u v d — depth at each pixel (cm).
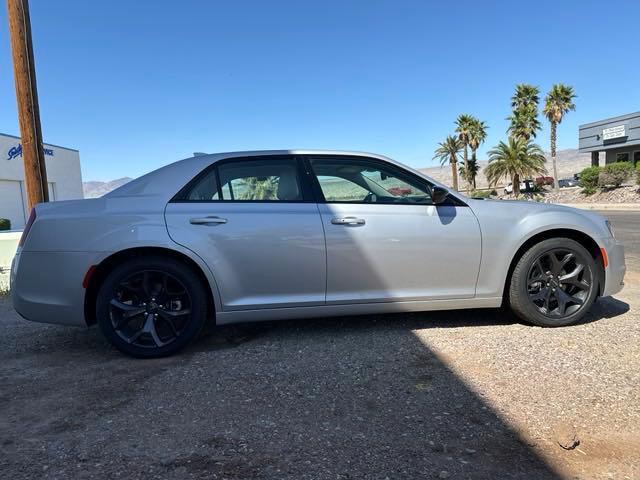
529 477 226
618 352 372
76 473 236
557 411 285
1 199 2767
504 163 4506
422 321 468
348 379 339
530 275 431
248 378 346
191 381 344
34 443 264
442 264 420
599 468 231
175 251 388
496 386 320
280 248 400
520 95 5312
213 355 395
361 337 425
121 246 381
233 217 399
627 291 585
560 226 430
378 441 259
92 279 385
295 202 413
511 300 436
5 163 2770
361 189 425
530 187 5050
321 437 264
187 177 409
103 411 301
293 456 247
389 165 432
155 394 323
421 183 432
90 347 428
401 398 307
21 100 669
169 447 258
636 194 3086
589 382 321
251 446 257
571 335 415
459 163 6247
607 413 281
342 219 407
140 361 387
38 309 384
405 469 234
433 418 281
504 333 425
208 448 256
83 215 387
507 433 263
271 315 406
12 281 390
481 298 430
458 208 426
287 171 421
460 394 310
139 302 392
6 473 237
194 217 394
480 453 246
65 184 3469
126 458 248
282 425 279
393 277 416
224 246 394
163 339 395
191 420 287
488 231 424
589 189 3588
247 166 420
